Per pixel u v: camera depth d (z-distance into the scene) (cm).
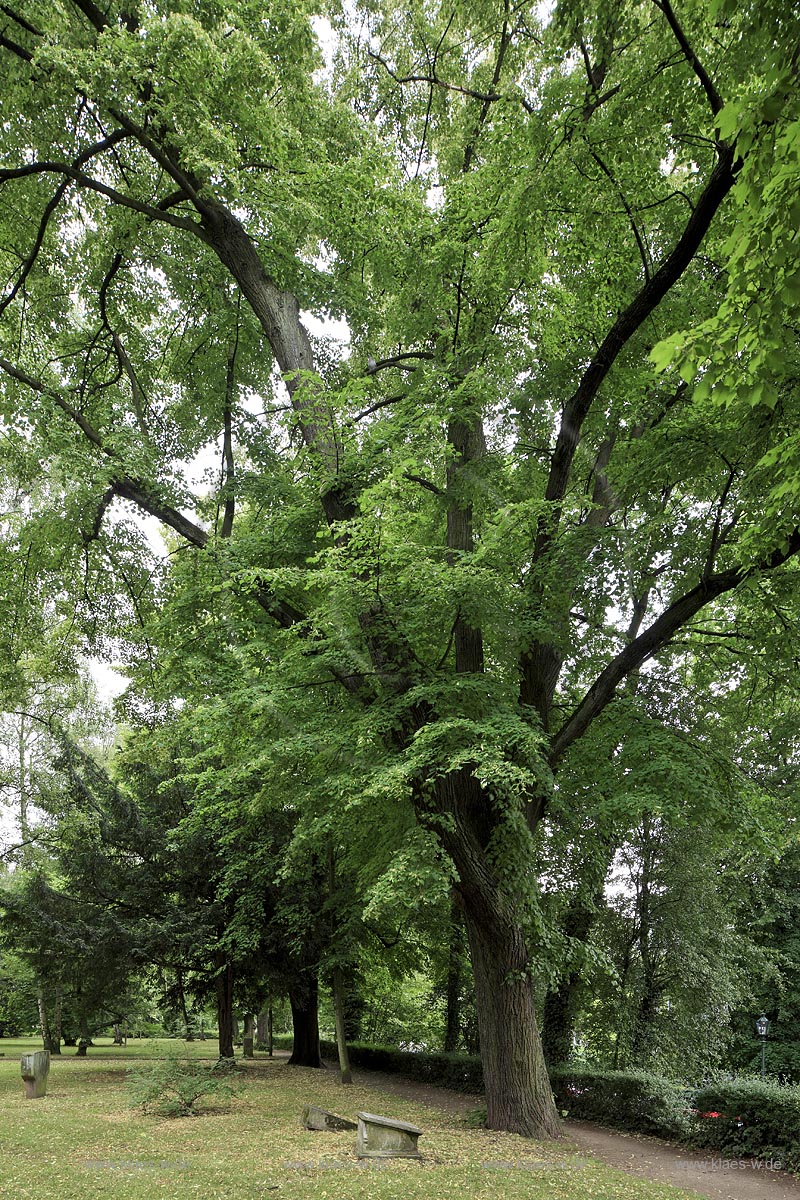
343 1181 760
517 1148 961
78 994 2164
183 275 1622
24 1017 3509
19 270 1605
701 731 1410
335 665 1151
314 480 1219
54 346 1734
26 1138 1034
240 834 1867
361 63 1670
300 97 1344
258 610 1339
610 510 1222
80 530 1513
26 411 1418
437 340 1366
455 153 1494
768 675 1184
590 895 1373
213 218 1335
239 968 2111
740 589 941
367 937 2020
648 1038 1773
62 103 1239
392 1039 2681
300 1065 2245
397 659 1121
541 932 1048
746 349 503
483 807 1142
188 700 1309
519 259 1115
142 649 1695
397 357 1464
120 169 1485
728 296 466
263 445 1544
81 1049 2916
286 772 1245
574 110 936
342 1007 1858
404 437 1146
